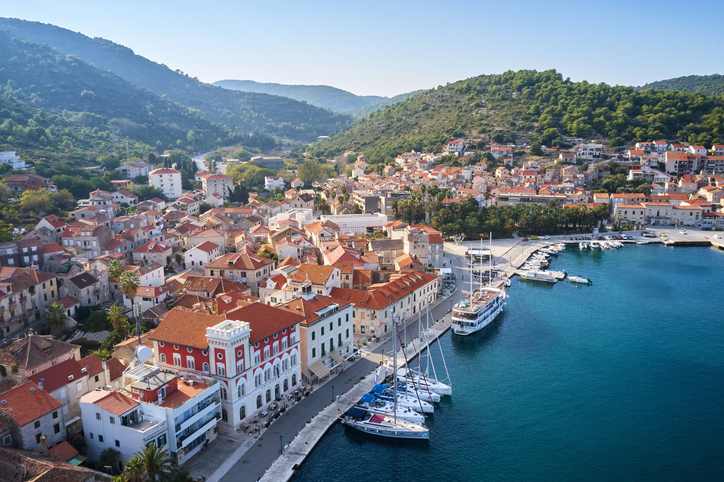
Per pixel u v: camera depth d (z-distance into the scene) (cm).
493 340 14188
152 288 14425
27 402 7688
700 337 14400
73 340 12356
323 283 13938
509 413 10538
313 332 11244
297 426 9525
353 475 8600
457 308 15138
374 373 11762
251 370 9488
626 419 10362
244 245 18500
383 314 13900
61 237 18250
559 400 11050
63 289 14038
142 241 19762
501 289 17462
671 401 11031
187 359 9462
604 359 13025
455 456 9162
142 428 7700
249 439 9050
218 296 12675
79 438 8094
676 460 9069
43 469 6538
